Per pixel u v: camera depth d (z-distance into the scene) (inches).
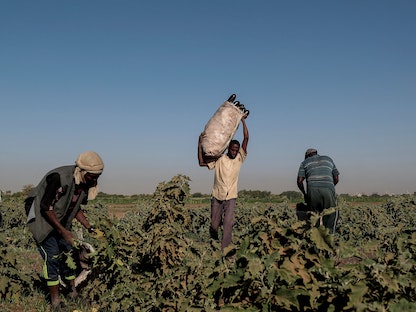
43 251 203.8
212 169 313.9
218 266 127.8
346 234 444.8
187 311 138.4
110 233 201.5
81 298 213.6
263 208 529.3
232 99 317.4
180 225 248.2
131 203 1160.8
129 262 206.4
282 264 114.0
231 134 307.7
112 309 189.2
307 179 327.0
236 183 312.2
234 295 115.6
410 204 589.0
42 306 205.5
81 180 205.5
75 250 211.8
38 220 201.5
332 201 317.1
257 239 124.6
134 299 187.6
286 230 123.7
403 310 99.0
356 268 112.8
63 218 212.5
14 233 430.6
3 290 213.3
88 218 581.9
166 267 206.2
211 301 133.3
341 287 107.4
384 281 104.7
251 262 110.3
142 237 220.1
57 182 199.8
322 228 116.3
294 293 107.6
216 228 323.6
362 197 1125.7
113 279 204.5
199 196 1391.5
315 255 117.3
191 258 202.7
